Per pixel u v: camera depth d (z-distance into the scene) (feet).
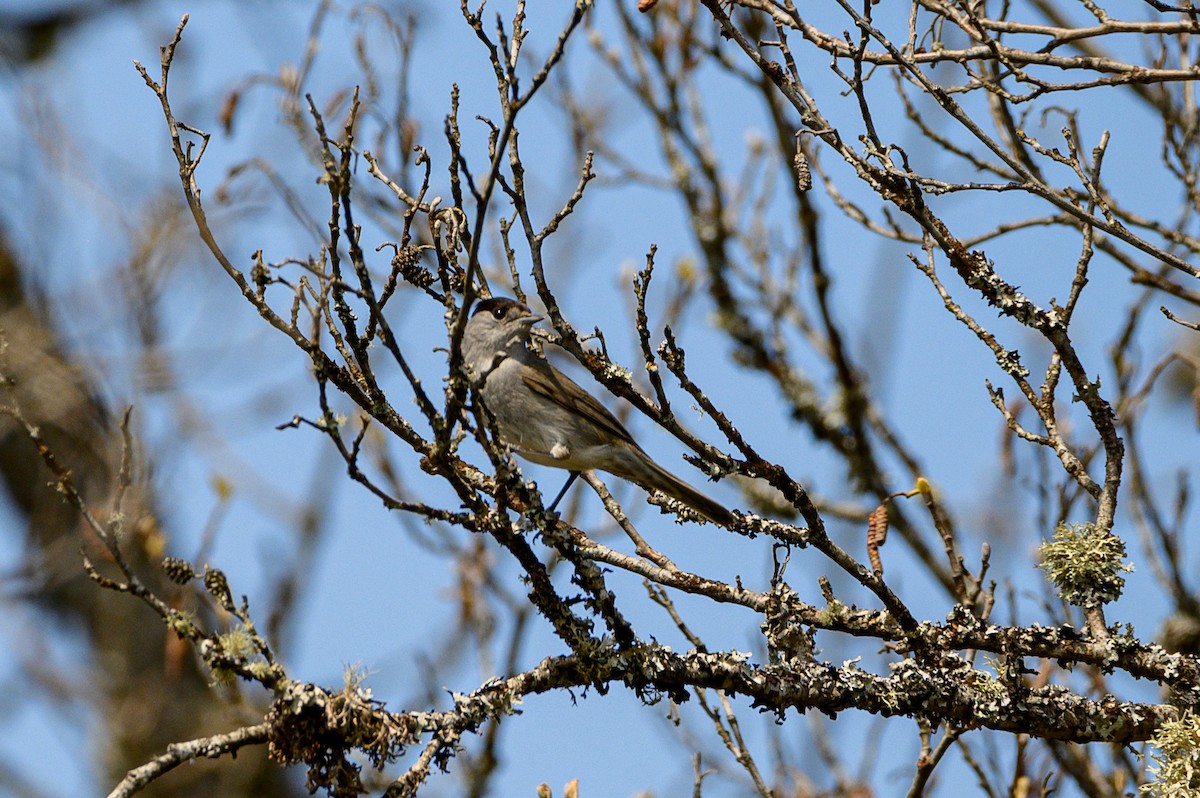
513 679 27.22
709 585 30.07
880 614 29.73
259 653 25.23
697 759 34.42
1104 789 35.27
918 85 29.96
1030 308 30.30
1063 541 30.07
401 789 25.05
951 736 30.68
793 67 29.32
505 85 28.94
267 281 26.94
